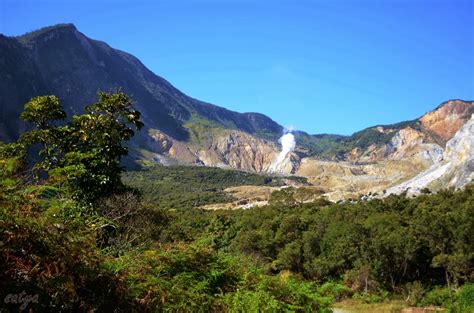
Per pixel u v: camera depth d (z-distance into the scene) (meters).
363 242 48.06
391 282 46.44
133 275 5.71
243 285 8.71
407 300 41.03
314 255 52.41
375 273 45.47
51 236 4.73
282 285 9.78
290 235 56.47
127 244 7.55
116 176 14.88
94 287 4.96
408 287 42.56
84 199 12.84
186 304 6.32
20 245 4.48
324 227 57.66
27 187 5.22
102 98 15.77
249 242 52.19
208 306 6.88
